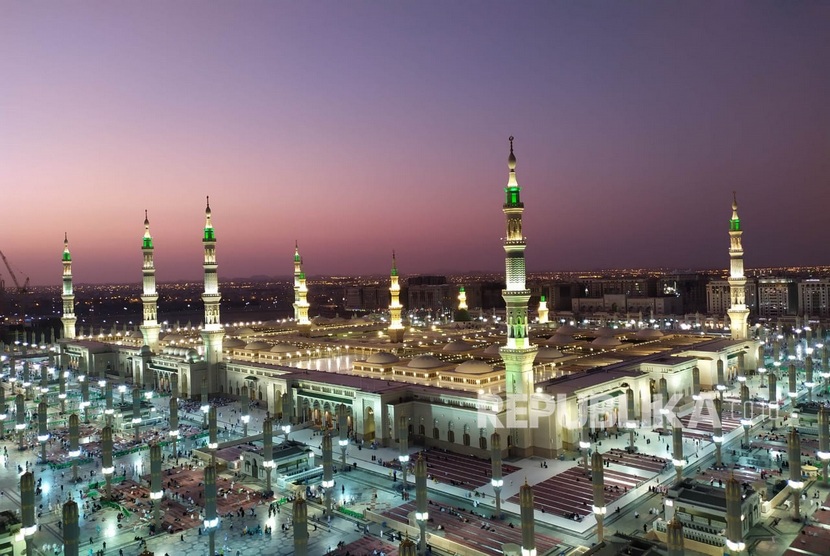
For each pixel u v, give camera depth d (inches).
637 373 5910.4
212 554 3351.4
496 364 6087.6
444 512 3838.6
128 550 3486.7
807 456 4717.0
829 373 6983.3
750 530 3474.4
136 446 5561.0
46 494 4448.8
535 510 3831.2
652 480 4261.8
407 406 5329.7
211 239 7480.3
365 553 3348.9
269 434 4333.2
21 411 5669.3
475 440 4945.9
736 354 7273.6
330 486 3932.1
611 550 2945.4
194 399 7401.6
